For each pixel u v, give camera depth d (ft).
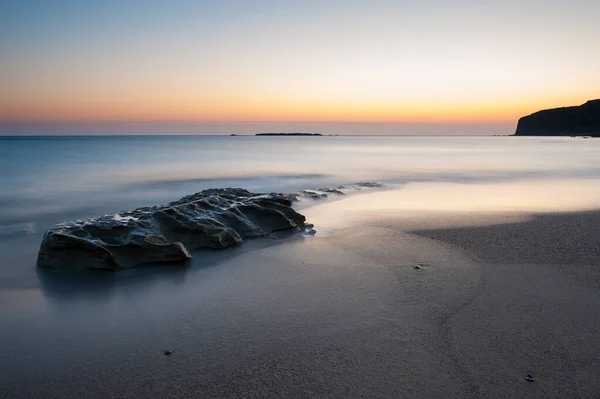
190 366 18.71
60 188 81.87
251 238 41.04
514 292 26.45
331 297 26.27
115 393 16.85
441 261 32.94
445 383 17.17
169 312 24.52
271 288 28.04
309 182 94.73
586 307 24.11
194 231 37.47
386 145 366.22
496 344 20.15
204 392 16.81
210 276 30.60
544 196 68.85
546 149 249.75
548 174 107.76
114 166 126.93
